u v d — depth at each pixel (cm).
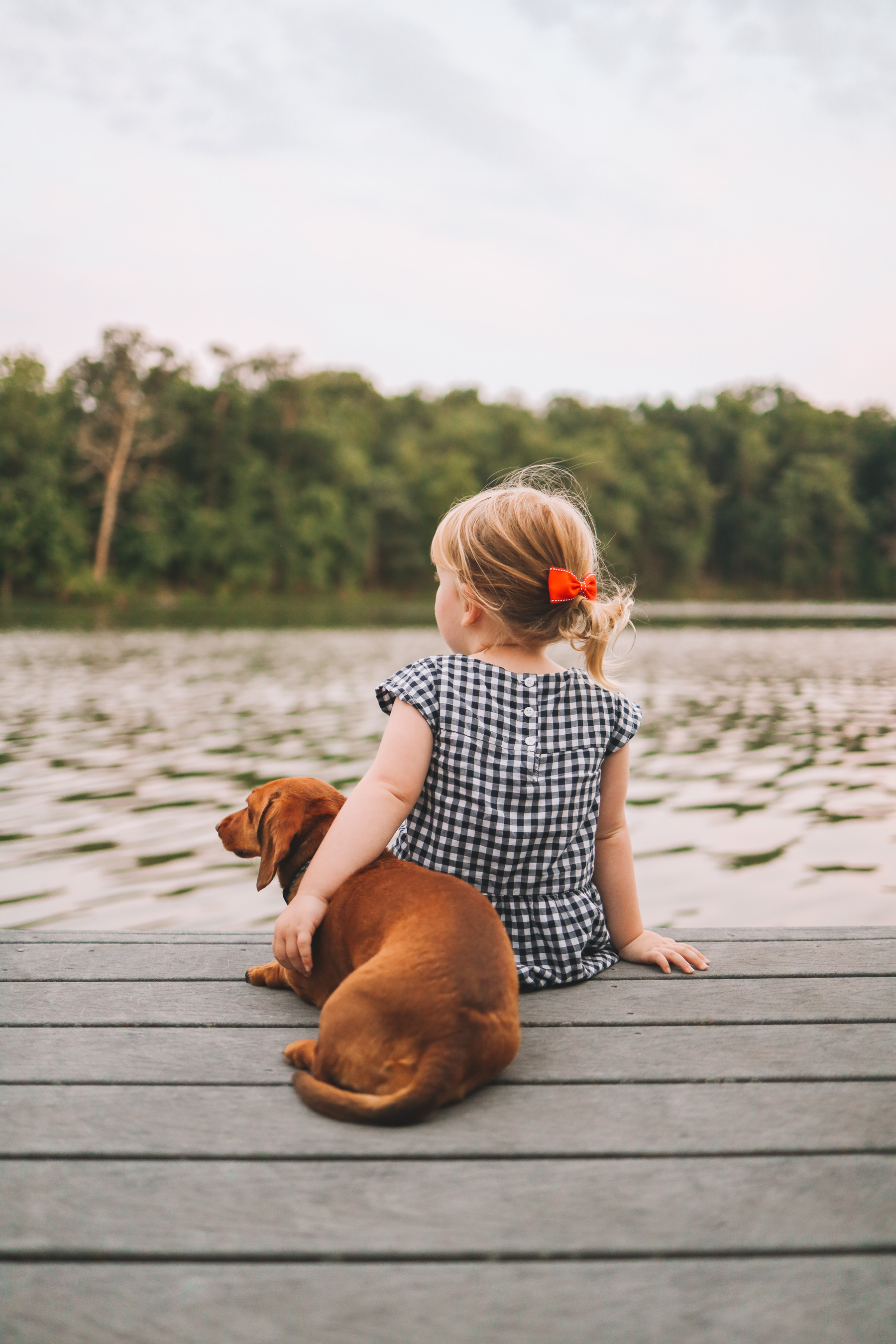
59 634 2809
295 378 6200
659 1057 176
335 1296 114
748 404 8806
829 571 7862
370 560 6369
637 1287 115
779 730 1133
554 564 201
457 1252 121
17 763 893
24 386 5328
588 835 211
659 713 1291
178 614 4241
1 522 4831
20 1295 113
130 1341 107
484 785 195
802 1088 165
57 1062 174
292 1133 150
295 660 1984
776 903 519
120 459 5241
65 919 489
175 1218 128
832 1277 117
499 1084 166
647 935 227
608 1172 139
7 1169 139
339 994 162
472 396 8725
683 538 7462
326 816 201
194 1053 179
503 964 164
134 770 859
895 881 557
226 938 245
